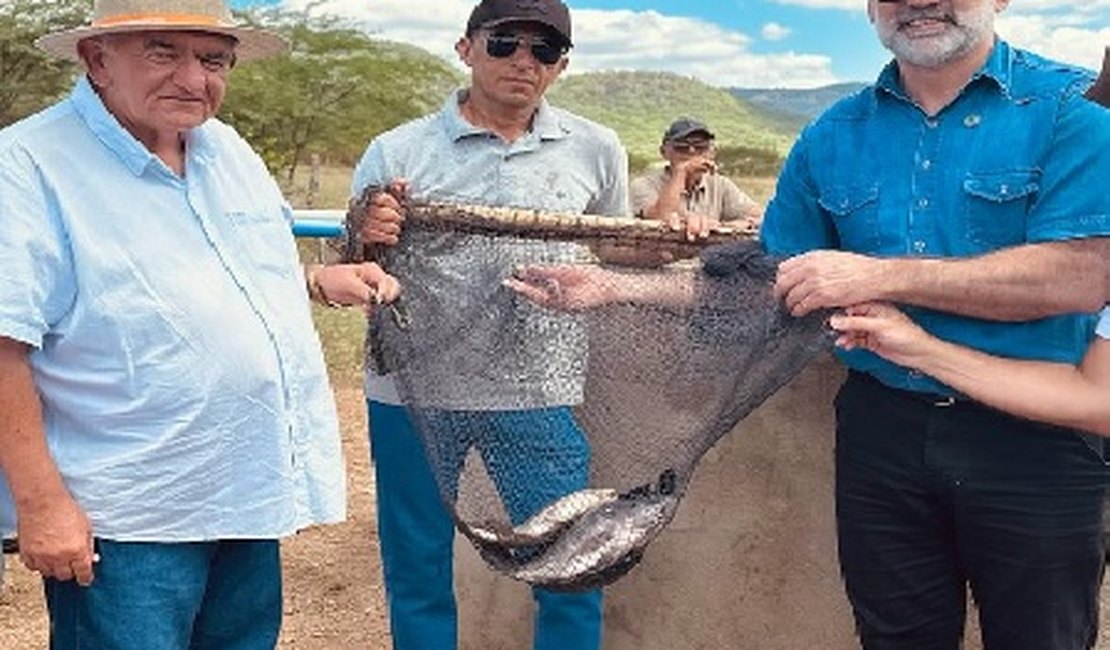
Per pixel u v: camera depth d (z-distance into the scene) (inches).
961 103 132.6
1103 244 127.5
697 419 139.7
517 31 163.8
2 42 849.5
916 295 128.0
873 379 139.3
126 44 122.1
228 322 125.3
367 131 1058.7
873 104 138.1
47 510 121.8
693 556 189.2
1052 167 128.3
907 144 135.1
